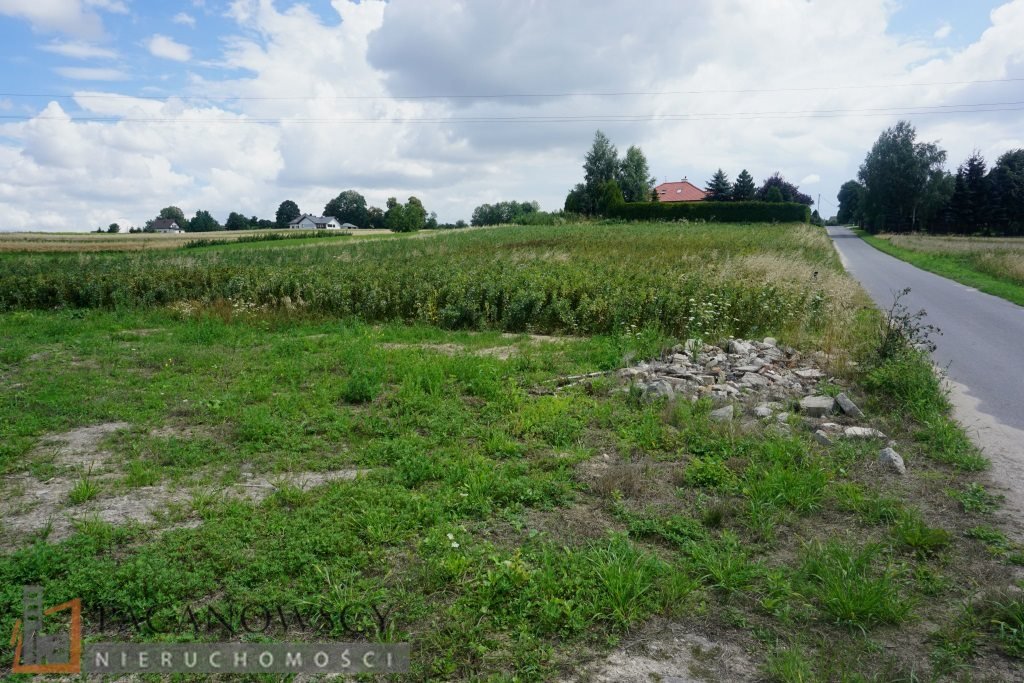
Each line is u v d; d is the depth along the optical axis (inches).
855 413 271.1
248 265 992.2
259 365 362.3
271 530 164.2
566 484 197.0
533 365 362.0
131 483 196.7
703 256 1024.9
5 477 203.9
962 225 2955.2
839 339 403.2
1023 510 186.5
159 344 436.8
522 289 542.9
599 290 545.6
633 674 117.9
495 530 169.6
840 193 4589.1
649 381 321.7
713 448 229.8
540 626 129.2
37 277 675.4
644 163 3481.8
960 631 129.5
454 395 294.4
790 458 216.7
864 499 187.8
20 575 143.3
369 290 579.2
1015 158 3154.5
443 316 522.6
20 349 402.3
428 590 140.6
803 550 160.9
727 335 465.1
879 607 133.6
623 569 143.3
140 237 2763.3
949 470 216.7
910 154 2908.5
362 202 5767.7
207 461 217.0
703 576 147.9
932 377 307.0
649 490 196.7
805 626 132.3
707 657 123.0
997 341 470.9
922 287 855.7
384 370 337.1
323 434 246.2
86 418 262.4
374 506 178.5
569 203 3265.3
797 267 790.5
